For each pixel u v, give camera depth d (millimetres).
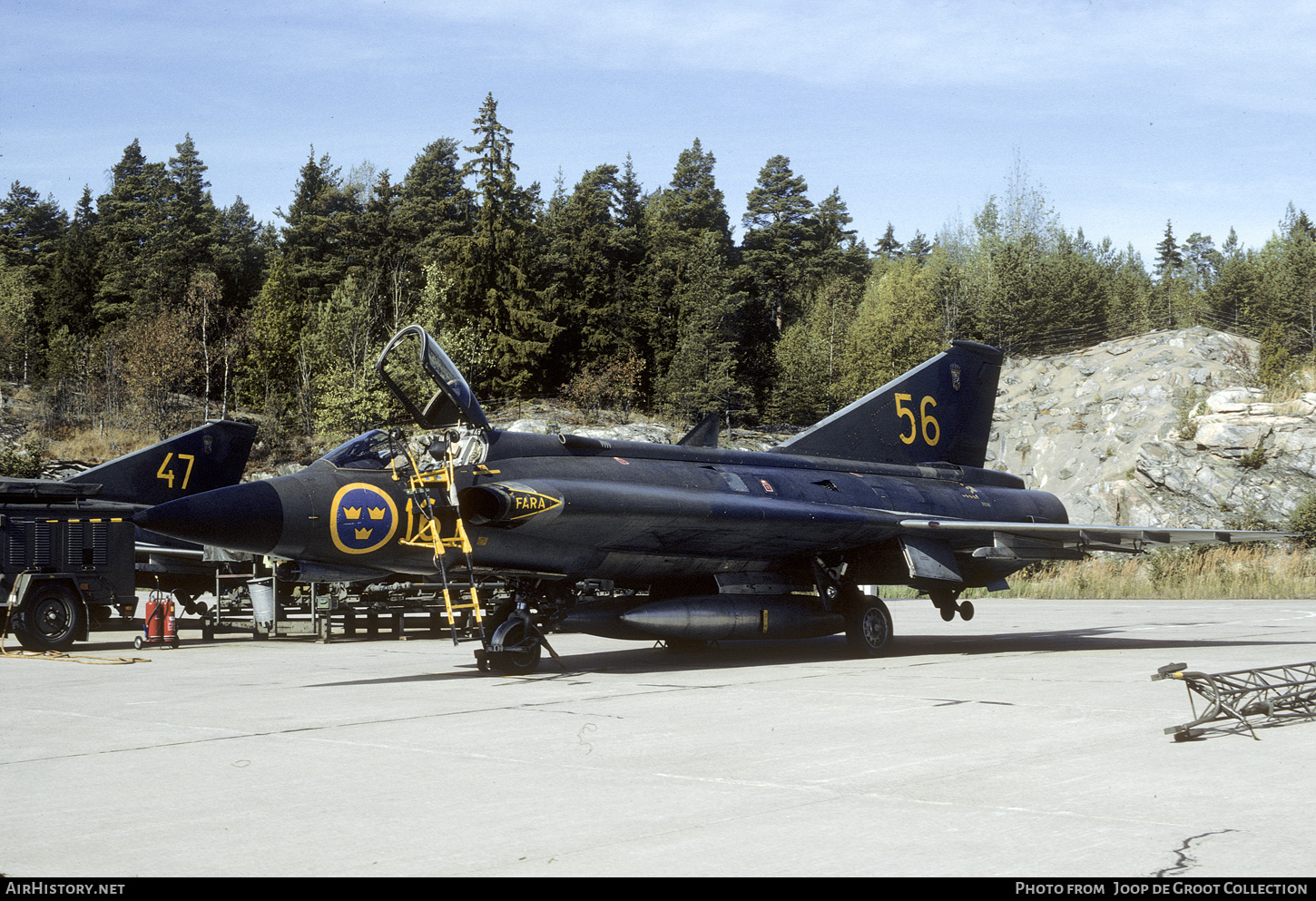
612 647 16234
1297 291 71688
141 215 82625
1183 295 94125
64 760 6957
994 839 4816
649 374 67875
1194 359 57375
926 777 6191
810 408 67750
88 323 74562
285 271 66750
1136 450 51906
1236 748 7098
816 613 14117
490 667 12109
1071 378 60594
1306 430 46562
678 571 13555
